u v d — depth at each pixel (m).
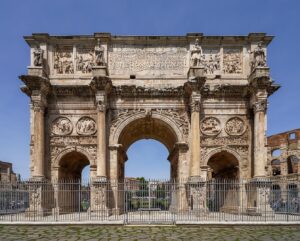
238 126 34.88
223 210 37.72
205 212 30.67
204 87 34.66
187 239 19.27
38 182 31.78
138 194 43.75
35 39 35.25
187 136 34.53
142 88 34.56
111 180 33.66
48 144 34.56
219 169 41.31
